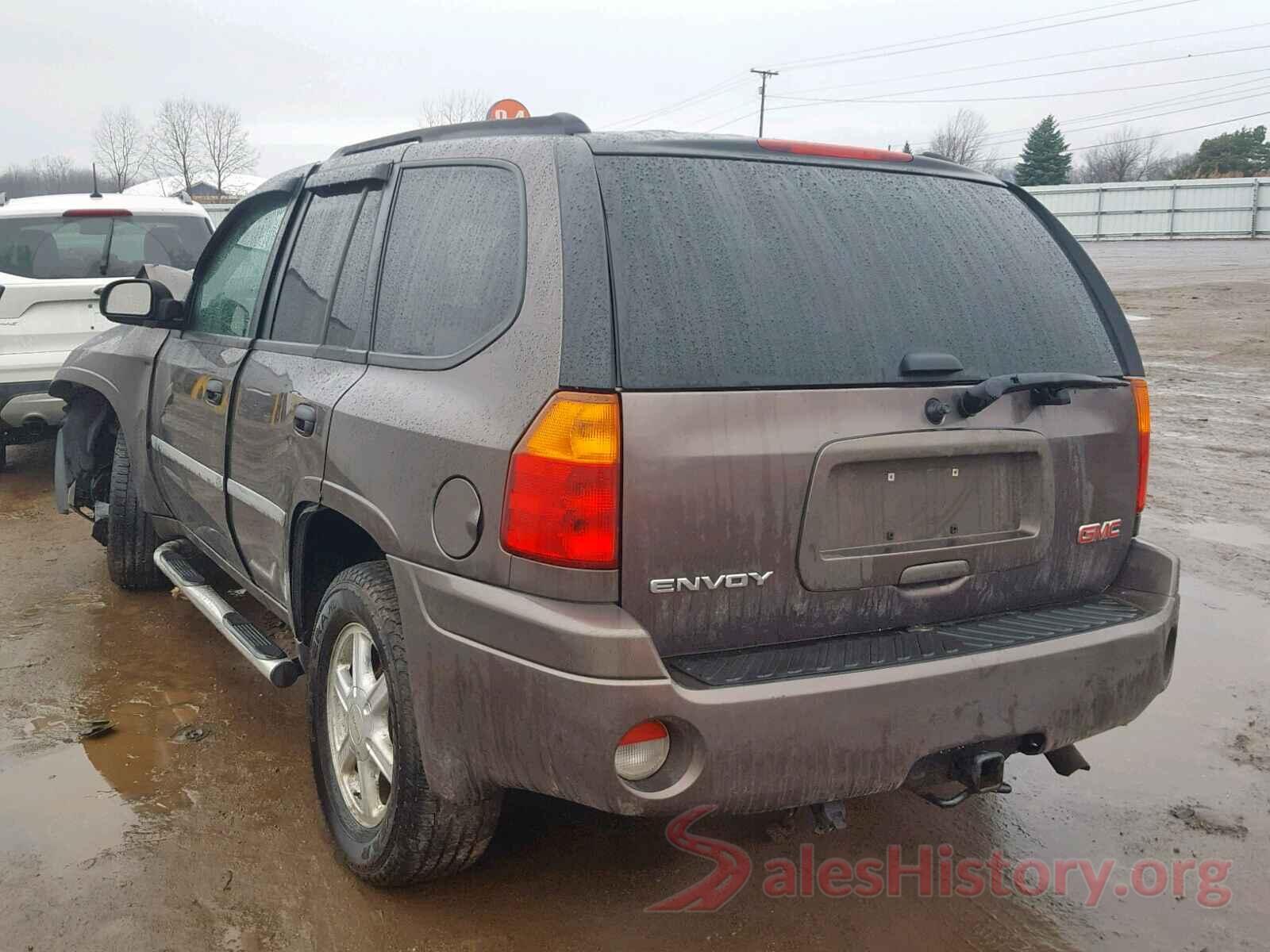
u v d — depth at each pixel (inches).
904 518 101.0
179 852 121.2
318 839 124.4
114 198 312.7
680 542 90.5
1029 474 108.3
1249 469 316.5
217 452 151.2
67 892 113.5
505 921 109.8
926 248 109.4
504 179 105.3
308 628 133.0
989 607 107.8
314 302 131.8
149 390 181.9
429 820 103.8
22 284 273.4
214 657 179.0
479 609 93.1
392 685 104.6
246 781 137.9
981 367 106.3
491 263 102.7
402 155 123.3
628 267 93.4
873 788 94.1
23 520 263.7
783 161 107.9
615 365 89.7
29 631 190.2
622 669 86.7
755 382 94.0
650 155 101.7
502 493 91.8
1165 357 551.8
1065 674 101.8
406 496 101.8
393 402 106.3
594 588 88.4
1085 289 120.2
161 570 182.4
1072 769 117.9
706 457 90.8
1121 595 115.6
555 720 88.6
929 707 94.7
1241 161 2982.3
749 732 88.8
